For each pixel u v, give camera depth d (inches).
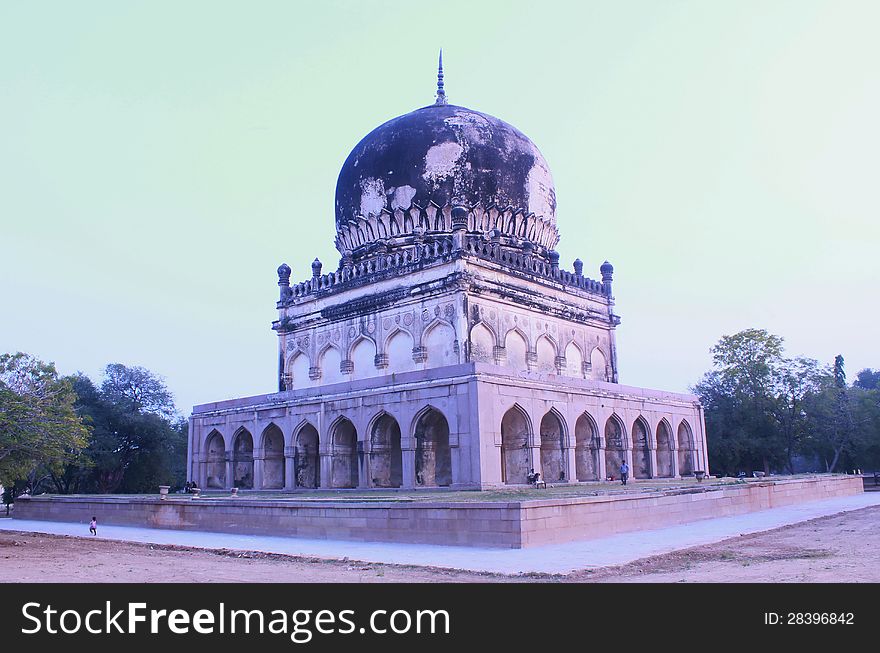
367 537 706.2
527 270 1247.5
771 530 708.0
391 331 1206.9
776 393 1838.1
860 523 769.6
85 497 1101.7
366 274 1256.2
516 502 607.5
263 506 812.6
